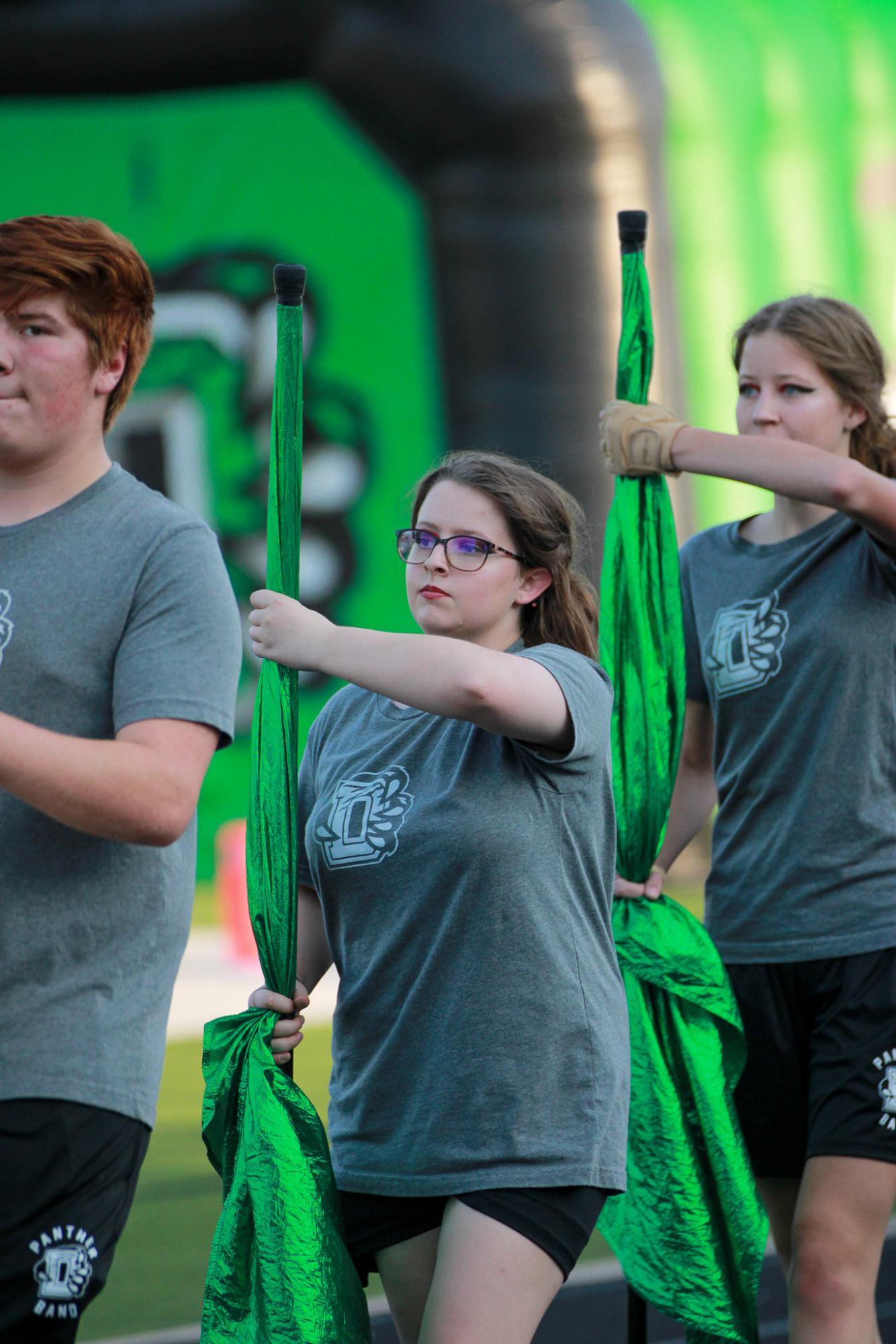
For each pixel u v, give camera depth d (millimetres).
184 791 6953
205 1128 8109
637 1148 9734
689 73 40250
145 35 40844
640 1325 9719
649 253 40156
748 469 9555
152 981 7277
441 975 7570
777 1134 10461
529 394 39781
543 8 39438
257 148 42938
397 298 42469
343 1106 7938
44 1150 6844
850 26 42344
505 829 7512
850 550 10258
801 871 10125
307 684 41625
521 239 39750
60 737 6684
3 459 7254
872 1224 9633
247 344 43031
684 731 10492
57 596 7137
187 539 7348
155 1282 14086
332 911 7992
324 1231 7590
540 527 8055
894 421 10578
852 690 10039
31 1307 6828
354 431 42625
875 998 9867
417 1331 7844
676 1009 9898
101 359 7223
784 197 41250
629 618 10195
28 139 43250
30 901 6941
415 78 39344
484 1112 7426
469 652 7320
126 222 43438
